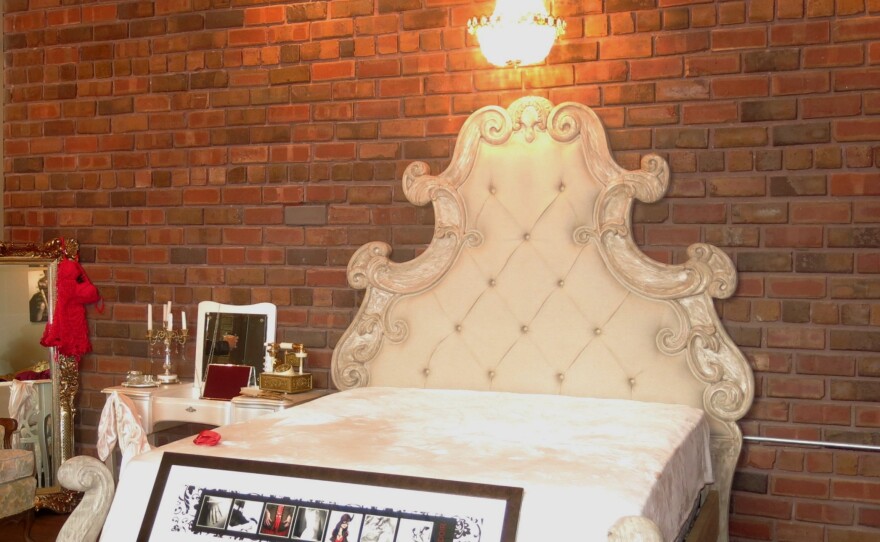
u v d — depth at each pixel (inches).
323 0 169.6
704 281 141.9
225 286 177.3
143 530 98.6
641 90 149.6
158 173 182.2
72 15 188.4
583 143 150.3
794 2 141.1
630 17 150.3
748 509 143.3
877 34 137.0
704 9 145.9
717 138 145.5
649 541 80.9
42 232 190.5
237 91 175.9
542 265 152.3
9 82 191.5
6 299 181.8
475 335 155.3
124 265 185.2
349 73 167.9
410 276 160.1
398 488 94.0
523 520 89.7
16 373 180.9
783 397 141.7
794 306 141.2
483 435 117.4
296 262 172.1
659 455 107.0
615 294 147.9
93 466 106.3
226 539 96.0
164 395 165.3
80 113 188.2
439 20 161.9
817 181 140.0
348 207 168.2
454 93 161.2
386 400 142.9
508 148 154.9
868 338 137.3
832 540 138.9
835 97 139.2
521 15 145.7
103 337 186.7
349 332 163.3
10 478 145.1
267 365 170.2
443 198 158.6
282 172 172.9
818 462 139.8
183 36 179.9
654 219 148.9
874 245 137.2
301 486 97.1
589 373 148.3
